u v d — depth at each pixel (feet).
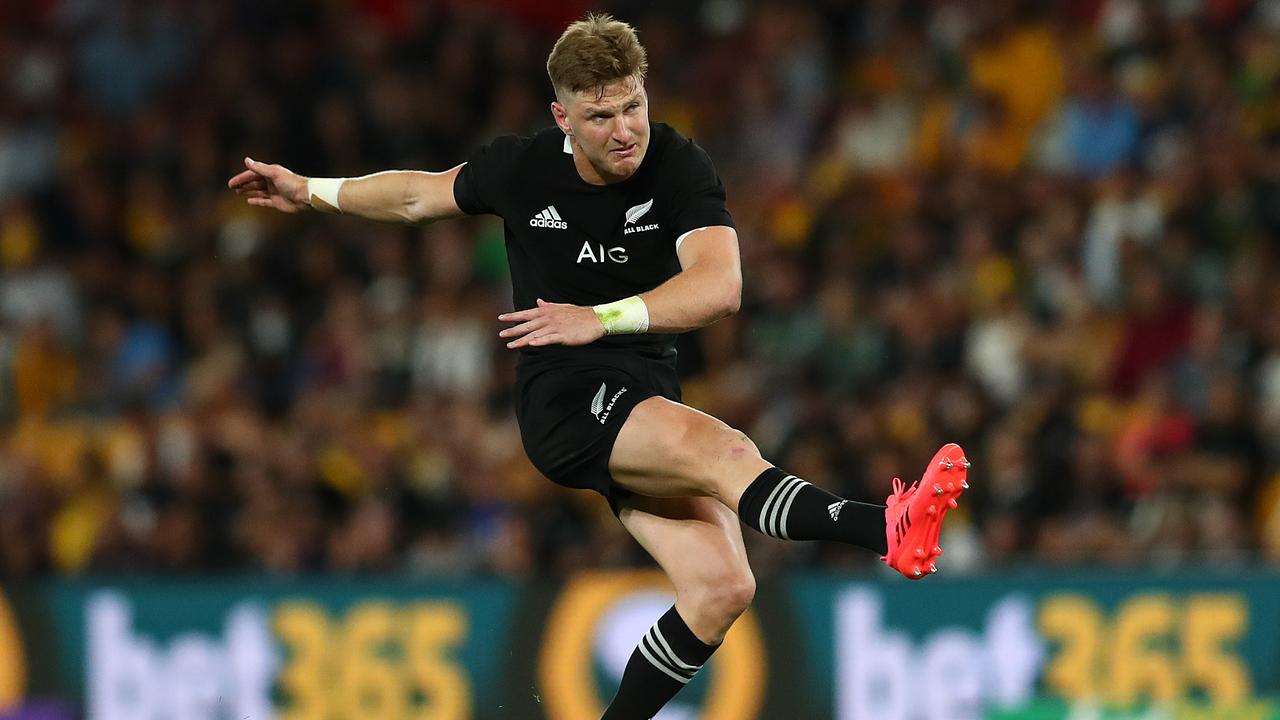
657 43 159.33
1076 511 103.09
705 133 150.82
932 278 122.83
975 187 130.11
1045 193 128.16
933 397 110.22
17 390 132.87
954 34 147.43
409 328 127.13
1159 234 121.60
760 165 146.30
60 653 89.86
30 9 166.81
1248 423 106.22
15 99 161.07
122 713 89.40
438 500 108.78
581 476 54.49
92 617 89.92
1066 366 113.91
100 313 136.77
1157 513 102.47
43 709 89.45
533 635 87.76
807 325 119.96
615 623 87.56
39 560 113.09
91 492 117.70
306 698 88.69
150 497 112.06
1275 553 101.19
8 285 140.67
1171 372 112.37
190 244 143.33
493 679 87.76
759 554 100.78
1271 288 115.44
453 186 56.59
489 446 111.96
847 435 107.34
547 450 54.54
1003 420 107.76
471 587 88.48
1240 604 86.07
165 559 108.17
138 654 89.61
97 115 160.56
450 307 127.24
